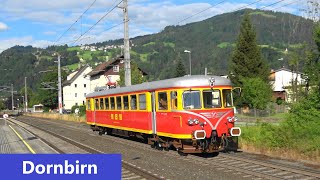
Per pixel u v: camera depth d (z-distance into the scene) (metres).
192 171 13.34
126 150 19.58
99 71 91.75
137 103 20.30
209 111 16.47
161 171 13.77
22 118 78.56
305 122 18.22
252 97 44.28
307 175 11.59
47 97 113.06
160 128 17.95
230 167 13.29
